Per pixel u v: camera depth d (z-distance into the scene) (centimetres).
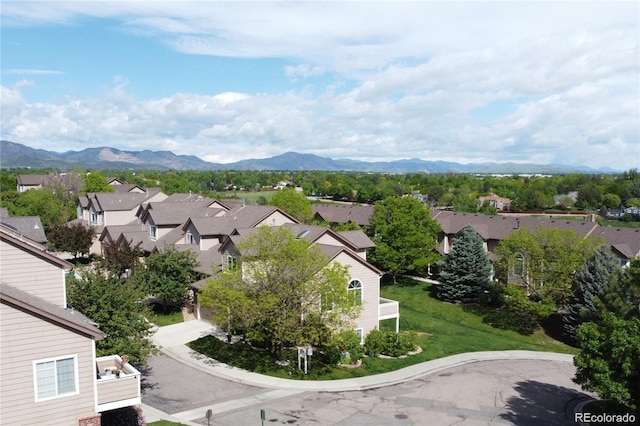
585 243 3997
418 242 5047
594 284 3744
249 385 2714
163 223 5034
